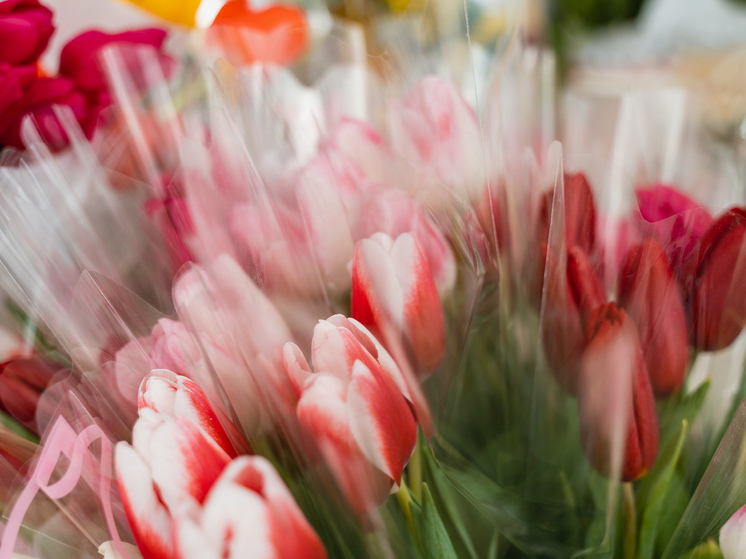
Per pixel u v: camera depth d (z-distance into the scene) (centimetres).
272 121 42
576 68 58
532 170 40
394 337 34
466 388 38
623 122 45
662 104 46
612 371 34
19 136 44
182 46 49
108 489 34
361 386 31
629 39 59
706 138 46
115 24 55
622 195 37
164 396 33
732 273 35
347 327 33
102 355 37
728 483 35
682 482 37
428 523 33
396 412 32
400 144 42
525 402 38
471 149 41
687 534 35
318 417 31
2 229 38
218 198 38
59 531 34
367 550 33
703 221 37
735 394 37
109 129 43
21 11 44
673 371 35
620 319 34
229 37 45
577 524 36
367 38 50
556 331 36
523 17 51
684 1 61
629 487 36
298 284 36
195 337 35
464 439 38
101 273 39
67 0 54
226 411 35
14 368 39
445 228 38
